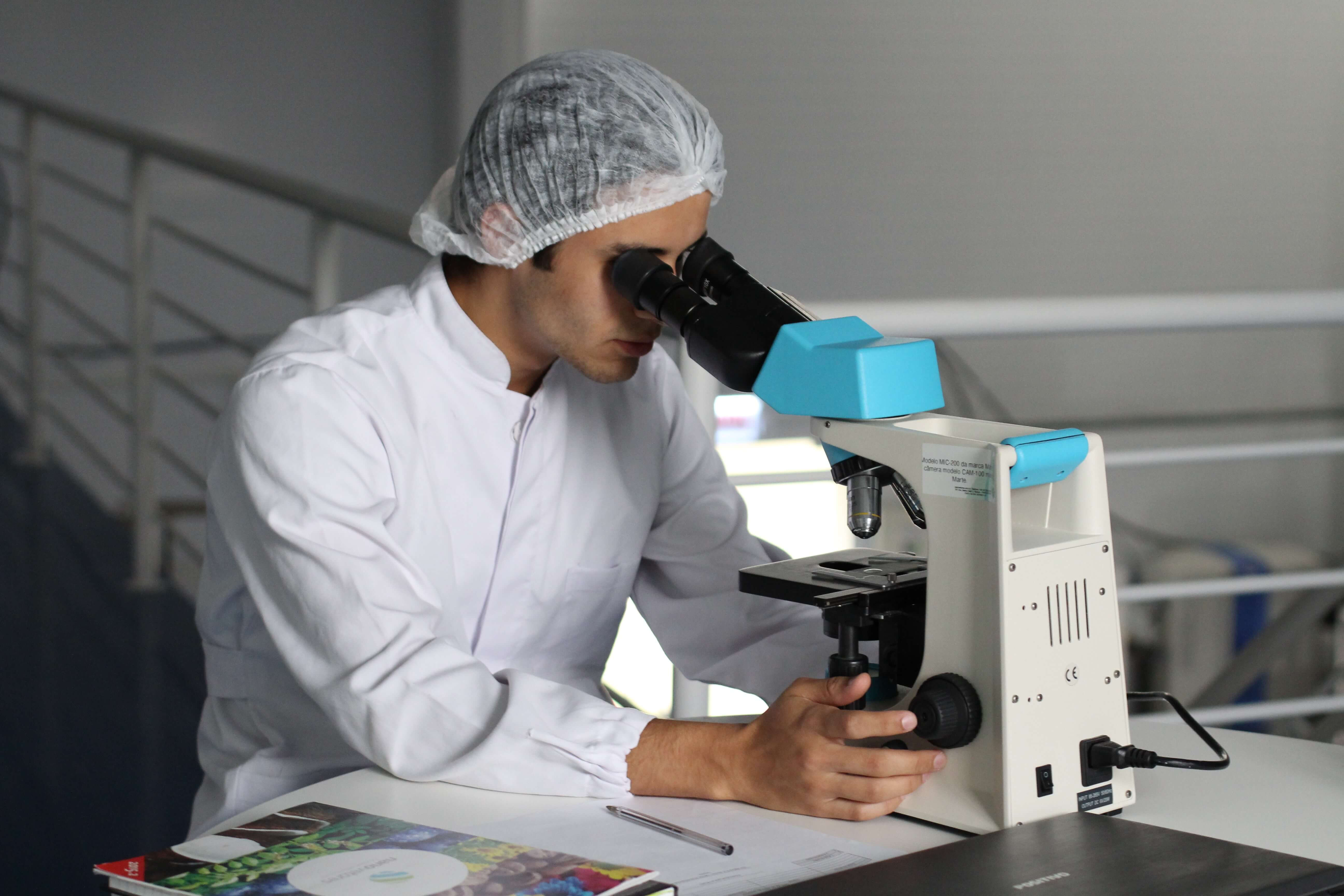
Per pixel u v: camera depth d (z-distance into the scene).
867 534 0.94
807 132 4.34
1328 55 4.36
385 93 4.83
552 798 0.95
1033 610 0.87
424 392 1.18
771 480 1.77
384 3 4.79
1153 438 4.45
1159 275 4.50
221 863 0.78
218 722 1.32
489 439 1.21
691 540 1.38
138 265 2.96
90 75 4.57
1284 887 0.73
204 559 1.31
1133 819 0.92
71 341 4.61
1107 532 0.93
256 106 4.73
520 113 1.09
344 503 1.05
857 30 4.32
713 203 1.16
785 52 4.32
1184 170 4.43
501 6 4.46
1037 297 1.69
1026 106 4.38
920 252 4.44
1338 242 4.48
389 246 4.93
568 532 1.28
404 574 1.05
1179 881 0.74
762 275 4.39
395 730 0.99
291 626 1.06
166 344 4.72
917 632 0.97
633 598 1.45
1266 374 4.47
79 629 2.97
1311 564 3.89
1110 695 0.92
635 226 1.09
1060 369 4.40
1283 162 4.43
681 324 0.99
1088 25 4.34
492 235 1.13
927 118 4.37
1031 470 0.87
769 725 0.94
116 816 2.18
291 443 1.06
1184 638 3.84
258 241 4.80
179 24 4.63
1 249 4.54
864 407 0.89
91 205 4.61
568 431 1.27
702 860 0.83
